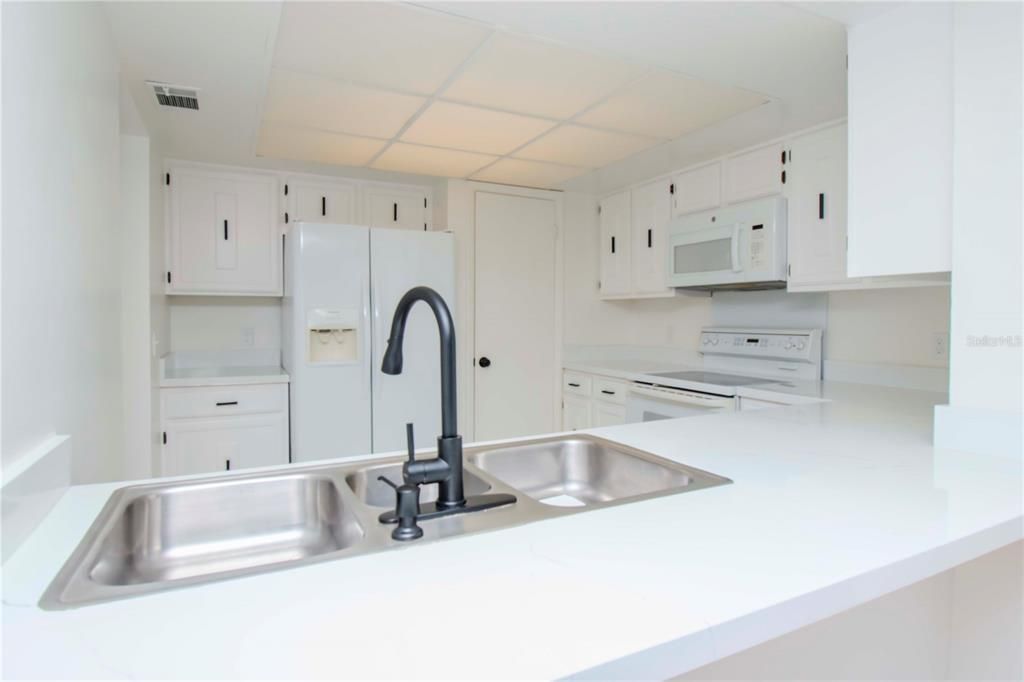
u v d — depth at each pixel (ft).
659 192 11.02
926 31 4.23
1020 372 3.75
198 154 9.40
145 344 7.47
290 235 9.50
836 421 5.23
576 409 12.26
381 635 1.70
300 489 3.49
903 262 4.39
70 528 2.58
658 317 12.55
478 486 3.40
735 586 2.03
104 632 1.72
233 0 4.74
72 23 3.59
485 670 1.54
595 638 1.70
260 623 1.77
